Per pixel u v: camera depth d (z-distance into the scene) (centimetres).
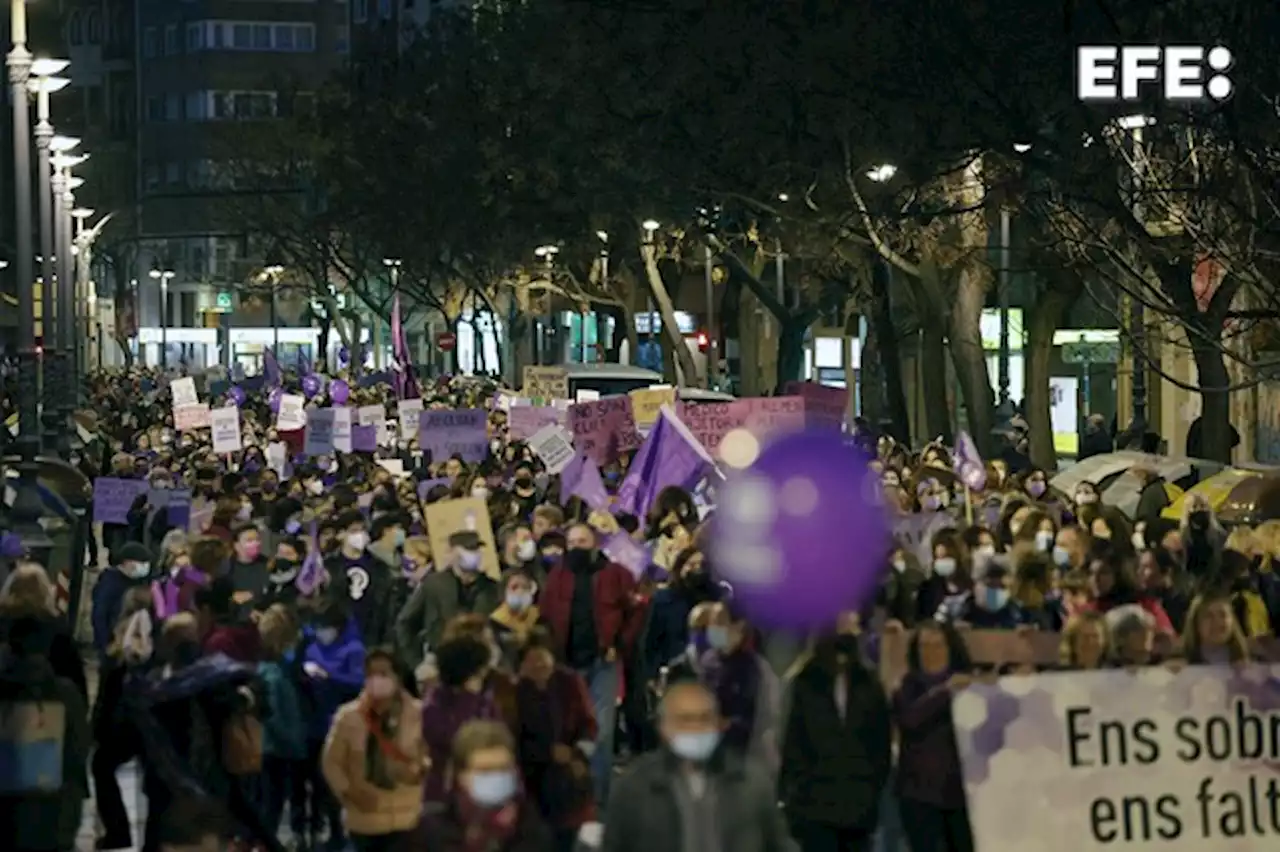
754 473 1975
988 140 4203
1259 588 2250
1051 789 1399
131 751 1836
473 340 14725
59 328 5841
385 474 3369
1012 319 8506
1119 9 3909
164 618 2078
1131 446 5444
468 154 9775
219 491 3344
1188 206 3822
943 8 4188
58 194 6359
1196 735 1405
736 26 5300
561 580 2083
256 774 1886
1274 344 4912
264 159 14338
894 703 1543
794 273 9094
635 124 5838
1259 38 3609
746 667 1669
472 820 1159
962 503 3092
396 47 19375
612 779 2088
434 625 2080
